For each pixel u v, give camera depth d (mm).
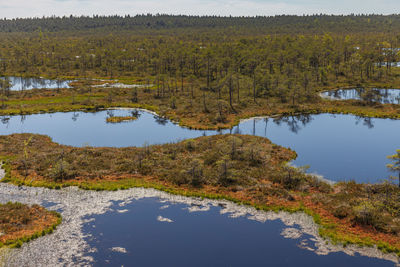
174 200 44031
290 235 36094
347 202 41531
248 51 171000
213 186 47562
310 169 55312
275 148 64812
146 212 41000
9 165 54250
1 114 93000
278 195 44438
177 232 36781
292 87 116000
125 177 50531
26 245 33781
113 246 34094
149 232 36688
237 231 36969
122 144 69938
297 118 91000
